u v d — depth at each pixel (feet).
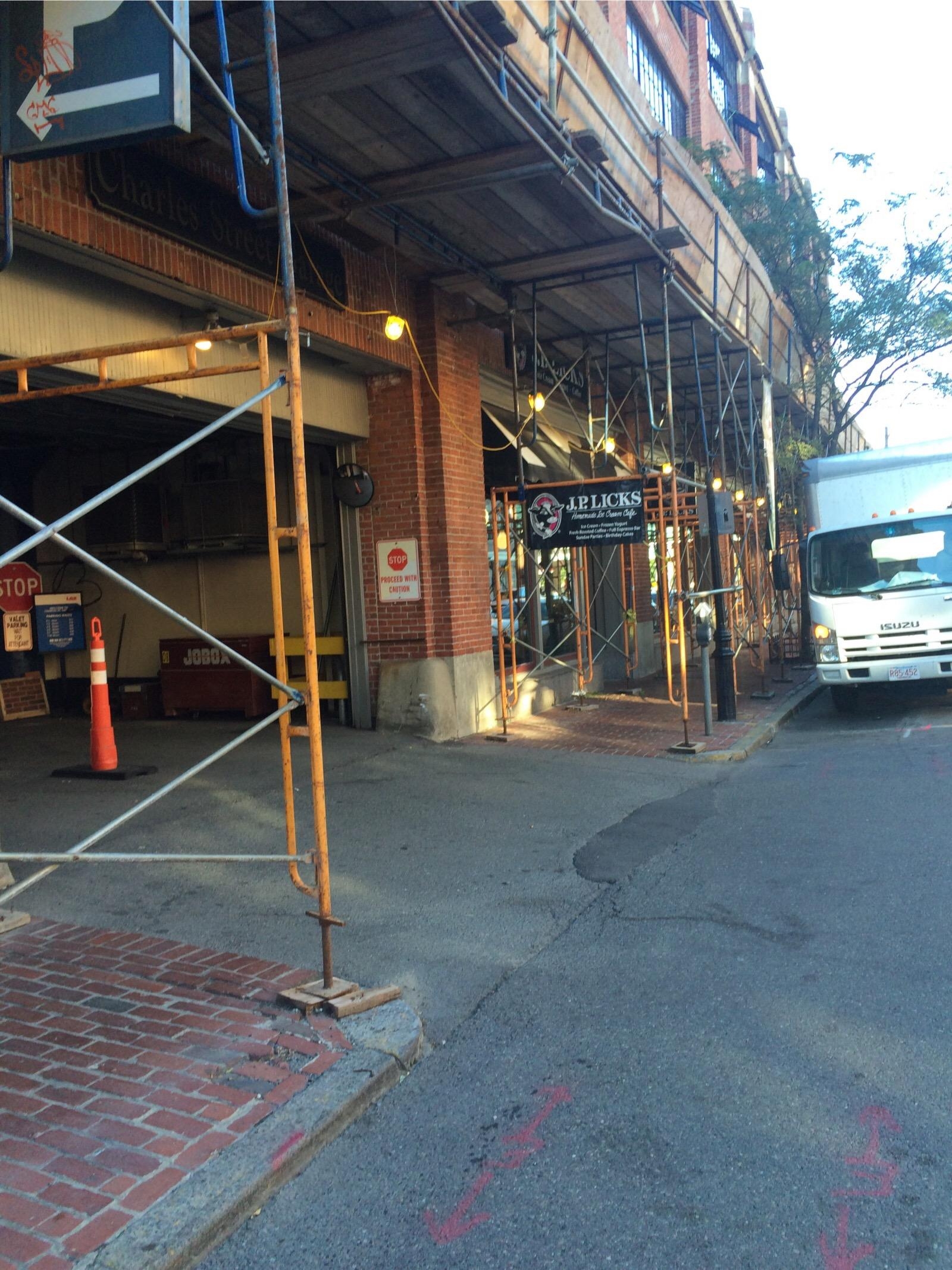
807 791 27.22
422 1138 11.28
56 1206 9.54
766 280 49.21
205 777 29.12
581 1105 11.84
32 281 22.13
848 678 41.09
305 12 18.88
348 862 21.48
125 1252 8.91
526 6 22.91
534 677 43.78
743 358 49.47
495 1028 13.97
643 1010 14.32
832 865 20.49
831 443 69.56
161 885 19.77
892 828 22.85
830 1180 10.18
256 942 16.88
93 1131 10.83
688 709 43.86
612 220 28.78
